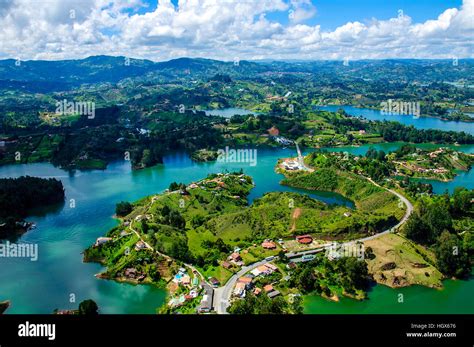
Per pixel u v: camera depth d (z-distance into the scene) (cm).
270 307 14912
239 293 16462
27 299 17150
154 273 18512
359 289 17312
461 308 16250
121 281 18600
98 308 16362
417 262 18975
